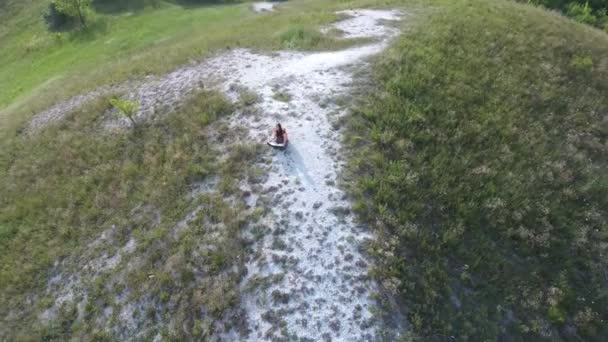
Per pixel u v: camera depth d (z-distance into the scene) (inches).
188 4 1818.4
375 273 482.6
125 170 685.9
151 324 501.0
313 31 1013.8
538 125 689.0
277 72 837.8
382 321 453.1
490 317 476.1
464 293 487.2
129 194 652.1
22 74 1480.1
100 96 915.4
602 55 879.7
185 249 543.5
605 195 597.6
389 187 562.9
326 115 687.7
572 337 480.7
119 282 549.0
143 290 527.2
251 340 452.8
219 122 715.4
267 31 1117.7
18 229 674.2
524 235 538.0
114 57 1325.0
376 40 952.9
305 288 477.7
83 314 538.0
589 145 673.0
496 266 509.0
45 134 855.1
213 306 482.9
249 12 1615.4
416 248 510.6
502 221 546.3
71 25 1658.5
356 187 565.3
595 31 1040.8
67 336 526.6
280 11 1553.9
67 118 879.7
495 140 647.8
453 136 645.3
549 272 520.1
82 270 584.1
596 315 495.8
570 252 540.1
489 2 1094.4
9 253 643.5
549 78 796.6
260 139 655.1
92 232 625.6
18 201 720.3
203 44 1075.9
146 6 1736.0
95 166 727.7
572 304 499.8
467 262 508.7
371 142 630.5
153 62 1034.7
